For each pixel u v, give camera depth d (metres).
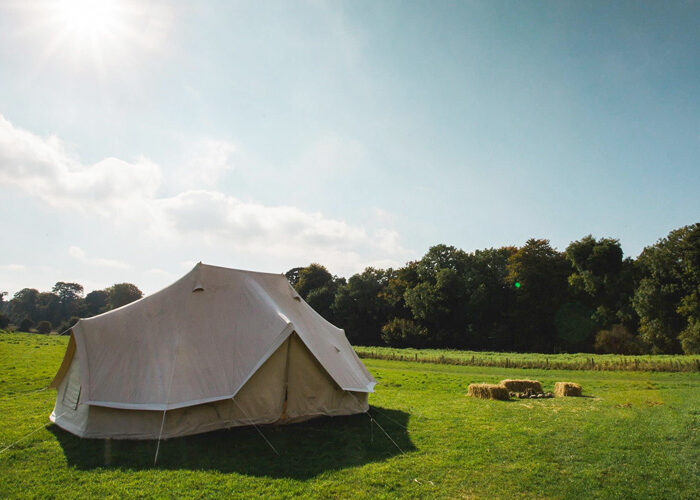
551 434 9.63
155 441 8.43
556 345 55.28
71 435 8.91
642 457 7.91
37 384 16.22
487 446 8.63
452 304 65.19
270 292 12.11
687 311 42.84
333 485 6.45
